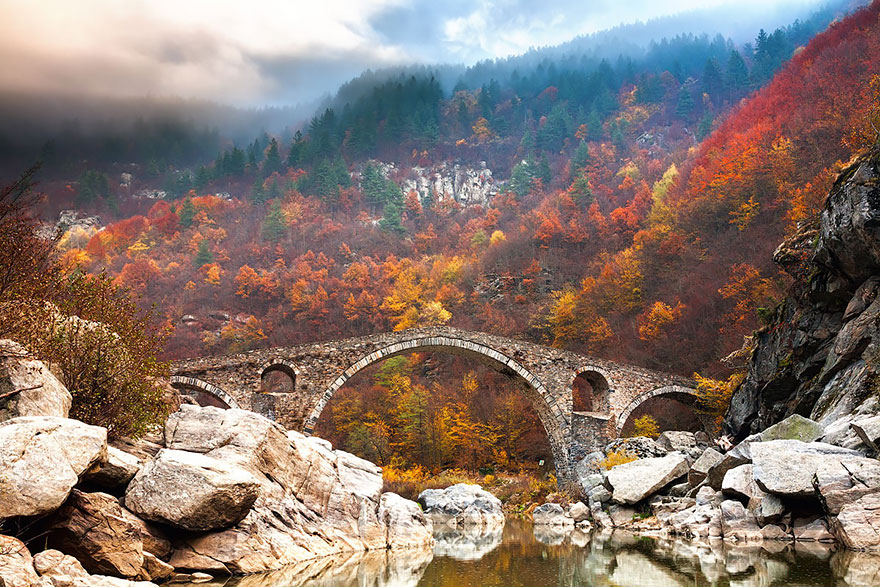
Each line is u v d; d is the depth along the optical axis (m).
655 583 12.16
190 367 39.28
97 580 8.95
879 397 18.11
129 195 176.12
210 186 165.62
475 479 46.69
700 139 138.62
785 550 14.90
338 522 16.38
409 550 17.06
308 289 92.88
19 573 8.23
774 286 47.06
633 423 54.09
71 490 10.13
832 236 23.39
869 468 15.06
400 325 82.12
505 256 96.00
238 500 12.16
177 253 109.69
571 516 25.80
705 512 19.03
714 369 49.53
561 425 45.62
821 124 61.50
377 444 59.81
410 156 170.25
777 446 17.05
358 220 126.38
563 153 153.38
